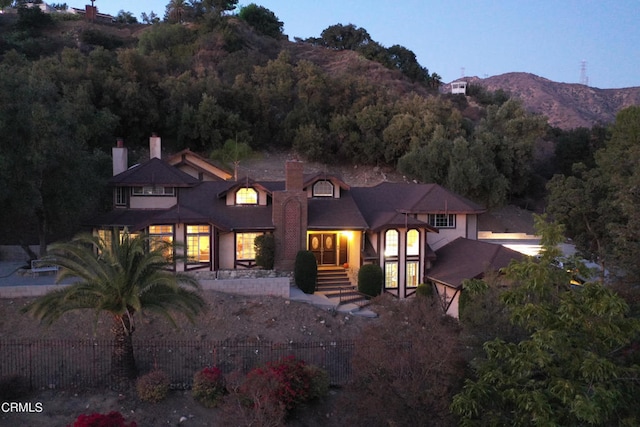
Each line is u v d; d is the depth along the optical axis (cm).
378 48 10581
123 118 5800
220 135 6088
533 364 1106
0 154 2594
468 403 1162
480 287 1384
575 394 1023
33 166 2722
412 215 3431
